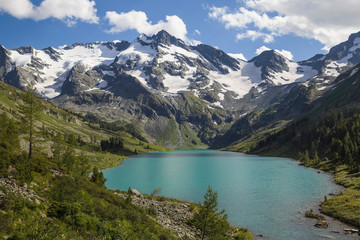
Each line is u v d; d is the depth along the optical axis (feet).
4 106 497.87
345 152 422.41
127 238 72.08
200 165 564.30
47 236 53.57
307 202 215.10
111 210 92.99
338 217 168.66
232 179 353.92
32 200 71.15
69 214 71.26
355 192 216.54
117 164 570.87
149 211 139.95
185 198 240.73
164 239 92.79
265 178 357.61
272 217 176.65
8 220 54.08
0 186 71.15
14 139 163.53
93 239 63.52
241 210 194.49
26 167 92.84
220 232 105.29
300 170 444.96
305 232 146.92
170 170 469.98
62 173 122.83
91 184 129.80
